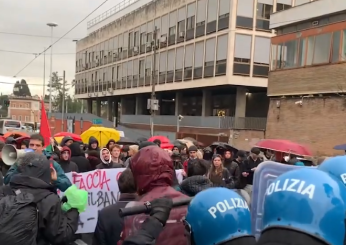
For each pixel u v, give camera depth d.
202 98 31.92
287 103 19.62
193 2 29.31
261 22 25.72
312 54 18.06
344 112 16.42
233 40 25.22
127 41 39.66
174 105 37.84
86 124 40.12
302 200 0.92
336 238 0.90
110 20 44.41
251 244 1.25
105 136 11.16
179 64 30.98
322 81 17.45
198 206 1.32
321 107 17.58
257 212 2.53
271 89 20.69
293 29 19.52
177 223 1.83
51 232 2.29
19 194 2.30
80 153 6.73
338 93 16.56
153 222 1.56
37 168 2.43
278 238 0.91
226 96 30.27
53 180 3.07
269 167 2.59
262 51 25.83
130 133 35.59
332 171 1.61
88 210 4.84
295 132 18.98
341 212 0.91
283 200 0.94
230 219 1.26
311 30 18.08
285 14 19.70
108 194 4.93
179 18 31.19
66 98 94.25
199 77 28.45
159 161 1.91
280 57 20.14
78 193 2.49
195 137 28.25
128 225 1.79
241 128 24.80
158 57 33.88
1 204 2.24
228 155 6.78
